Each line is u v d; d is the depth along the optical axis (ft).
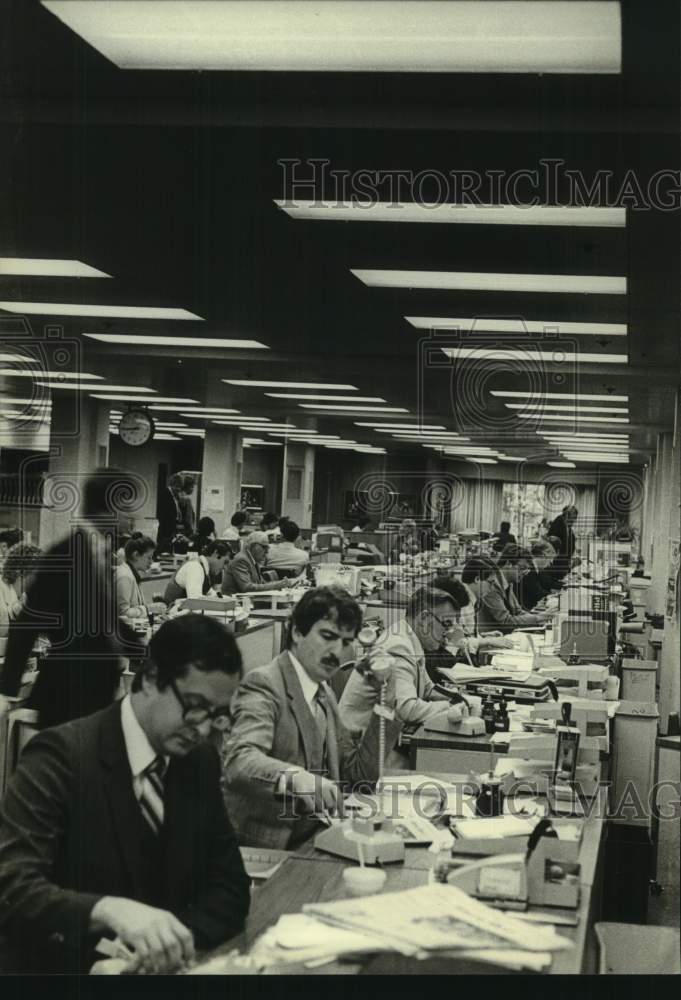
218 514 61.67
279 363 34.24
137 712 8.19
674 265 19.16
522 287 21.76
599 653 22.27
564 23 10.38
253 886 8.75
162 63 11.84
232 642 8.49
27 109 13.10
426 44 11.07
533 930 7.63
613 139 13.14
